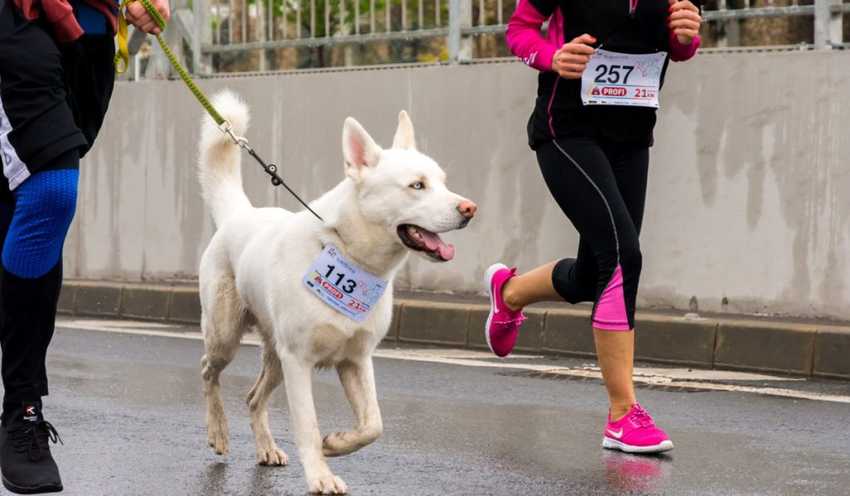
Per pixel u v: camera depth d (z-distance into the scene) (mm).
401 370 12188
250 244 7684
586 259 8883
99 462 7918
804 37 14930
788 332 12453
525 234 15789
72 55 6148
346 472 7727
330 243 7070
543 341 13742
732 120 14383
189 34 18578
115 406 9977
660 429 9016
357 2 17312
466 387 11188
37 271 6062
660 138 14797
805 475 7781
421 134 16516
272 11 18031
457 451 8398
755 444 8758
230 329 8000
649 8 8352
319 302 7031
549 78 8539
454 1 16469
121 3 6672
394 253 7156
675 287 14781
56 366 12234
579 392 10969
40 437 6180
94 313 17609
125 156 18906
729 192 14438
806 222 14008
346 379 7355
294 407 7188
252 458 8164
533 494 7223
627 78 8430
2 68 5883
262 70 18344
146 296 17047
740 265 14398
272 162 17734
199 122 18250
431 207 6945
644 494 7246
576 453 8383
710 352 12836
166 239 18562
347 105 17094
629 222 8430
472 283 16172
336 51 17734
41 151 5871
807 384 11688
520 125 15789
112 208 19047
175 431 9008
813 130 13938
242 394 10672
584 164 8430
